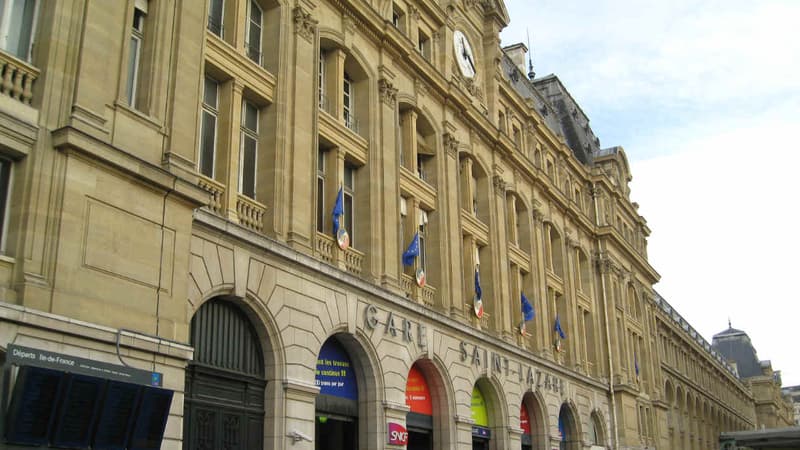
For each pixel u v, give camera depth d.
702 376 82.88
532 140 41.44
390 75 27.41
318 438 22.59
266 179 21.34
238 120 20.70
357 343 23.27
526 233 38.34
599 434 42.75
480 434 30.70
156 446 14.80
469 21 36.12
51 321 13.32
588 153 53.41
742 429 102.06
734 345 130.50
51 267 13.70
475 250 33.09
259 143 21.75
